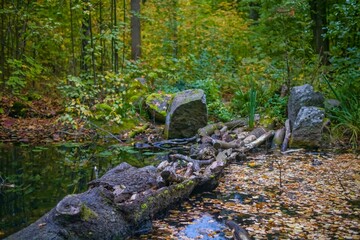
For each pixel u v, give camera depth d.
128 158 6.12
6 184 4.81
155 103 8.55
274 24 12.32
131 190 3.86
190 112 7.41
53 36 10.30
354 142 6.84
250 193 4.52
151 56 11.91
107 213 3.30
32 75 9.89
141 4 13.77
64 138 7.54
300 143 6.79
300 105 7.30
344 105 7.43
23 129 8.05
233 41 13.19
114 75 8.27
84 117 7.74
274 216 3.82
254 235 3.39
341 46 9.08
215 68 11.06
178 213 3.93
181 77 10.17
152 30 12.89
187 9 12.93
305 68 9.44
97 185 3.96
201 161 5.46
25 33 9.95
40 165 5.71
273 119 7.93
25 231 3.04
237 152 6.16
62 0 9.83
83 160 6.01
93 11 8.91
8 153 6.40
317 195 4.41
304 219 3.73
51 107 9.83
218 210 4.00
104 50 10.21
